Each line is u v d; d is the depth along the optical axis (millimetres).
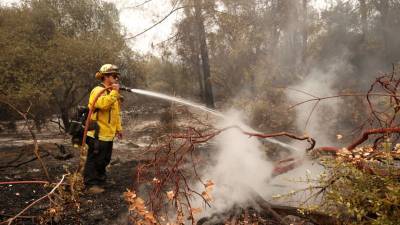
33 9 13461
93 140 4664
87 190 4562
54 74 11688
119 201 4207
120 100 5023
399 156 2326
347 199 2178
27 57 11203
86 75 12688
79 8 14047
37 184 5008
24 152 7152
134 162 6426
